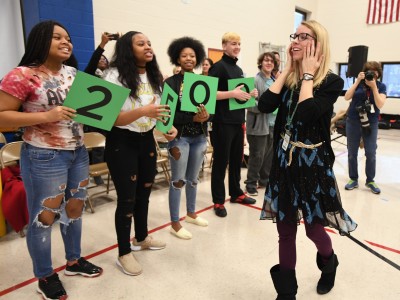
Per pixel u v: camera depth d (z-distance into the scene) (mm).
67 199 1840
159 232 2621
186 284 1933
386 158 5355
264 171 3768
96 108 1619
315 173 1501
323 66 1463
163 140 3863
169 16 4930
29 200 1656
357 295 1820
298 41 1472
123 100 1653
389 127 8359
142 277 2002
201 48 2398
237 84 2740
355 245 2385
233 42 2771
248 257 2236
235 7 6199
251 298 1812
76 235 1969
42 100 1540
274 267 1680
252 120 3354
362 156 5504
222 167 2881
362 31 8688
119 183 1919
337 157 5473
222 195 2941
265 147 3494
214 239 2498
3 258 2232
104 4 4070
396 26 8148
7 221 2701
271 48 7273
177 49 2346
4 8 3445
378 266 2113
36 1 3273
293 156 1521
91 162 3771
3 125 1468
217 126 2807
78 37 3664
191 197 2721
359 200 3379
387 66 8484
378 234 2580
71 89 1524
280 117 1638
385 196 3508
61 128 1622
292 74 1588
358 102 3566
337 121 6023
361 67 4160
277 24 7551
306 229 1646
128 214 1996
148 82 1997
